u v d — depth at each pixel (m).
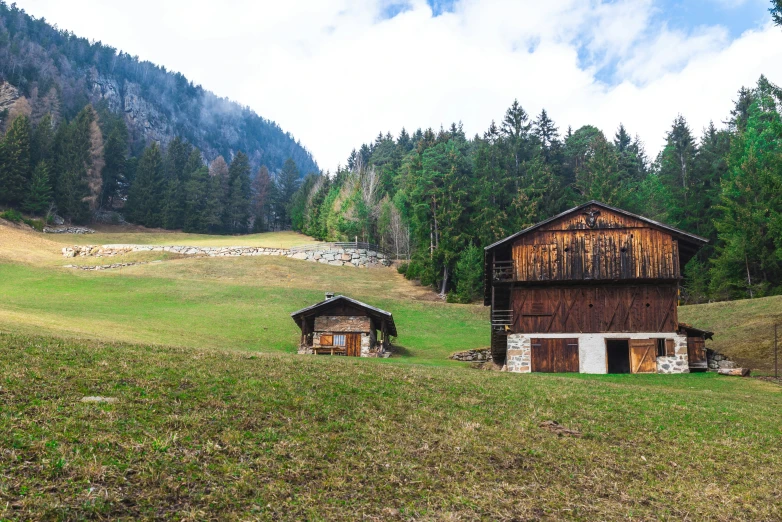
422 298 86.88
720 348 49.25
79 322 47.34
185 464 12.38
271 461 13.28
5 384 15.74
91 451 12.19
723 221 81.75
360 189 121.25
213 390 18.03
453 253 90.81
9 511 9.56
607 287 44.22
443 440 16.25
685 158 99.75
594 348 43.41
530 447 16.42
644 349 42.81
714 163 100.69
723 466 16.25
